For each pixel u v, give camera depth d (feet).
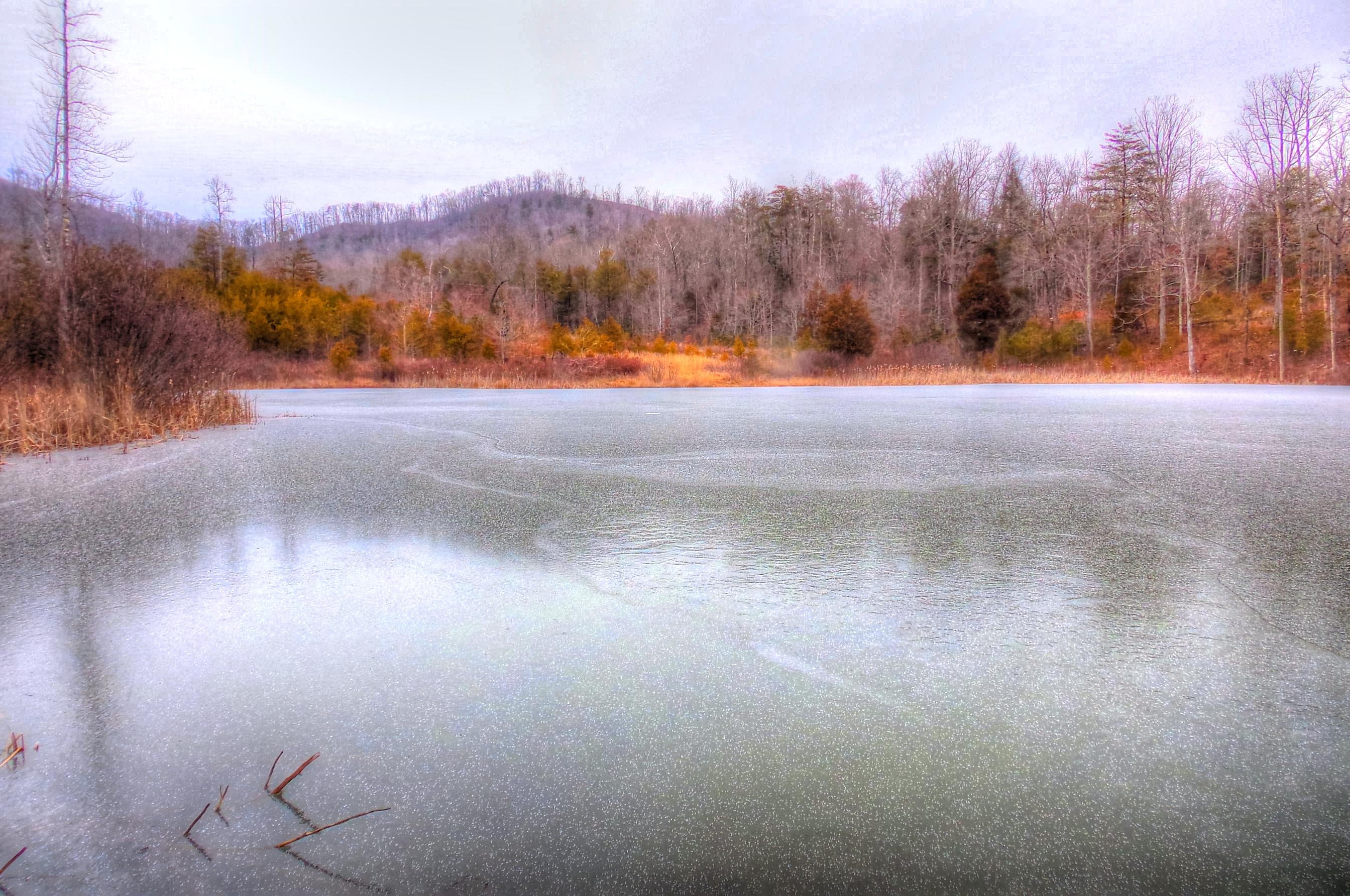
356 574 10.71
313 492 17.04
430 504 15.58
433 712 6.49
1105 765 5.57
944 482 17.69
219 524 13.94
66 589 10.12
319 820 5.05
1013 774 5.47
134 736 6.19
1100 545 11.89
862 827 4.88
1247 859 4.54
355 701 6.73
